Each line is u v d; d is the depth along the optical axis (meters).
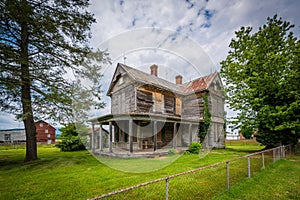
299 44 9.34
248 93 10.38
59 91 7.95
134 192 3.54
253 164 6.26
